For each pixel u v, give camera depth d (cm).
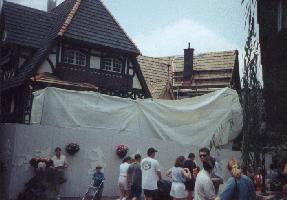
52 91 1594
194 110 1834
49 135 1380
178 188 1048
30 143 1339
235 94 1873
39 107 1606
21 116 2209
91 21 2520
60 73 2312
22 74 2288
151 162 1088
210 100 1839
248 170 1118
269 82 1476
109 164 1502
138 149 1586
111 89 2517
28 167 1324
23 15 2514
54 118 1585
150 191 1080
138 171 1148
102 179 1343
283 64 1521
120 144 1537
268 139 1201
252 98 1181
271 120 1238
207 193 653
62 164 1320
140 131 1775
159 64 3203
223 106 1845
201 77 3156
